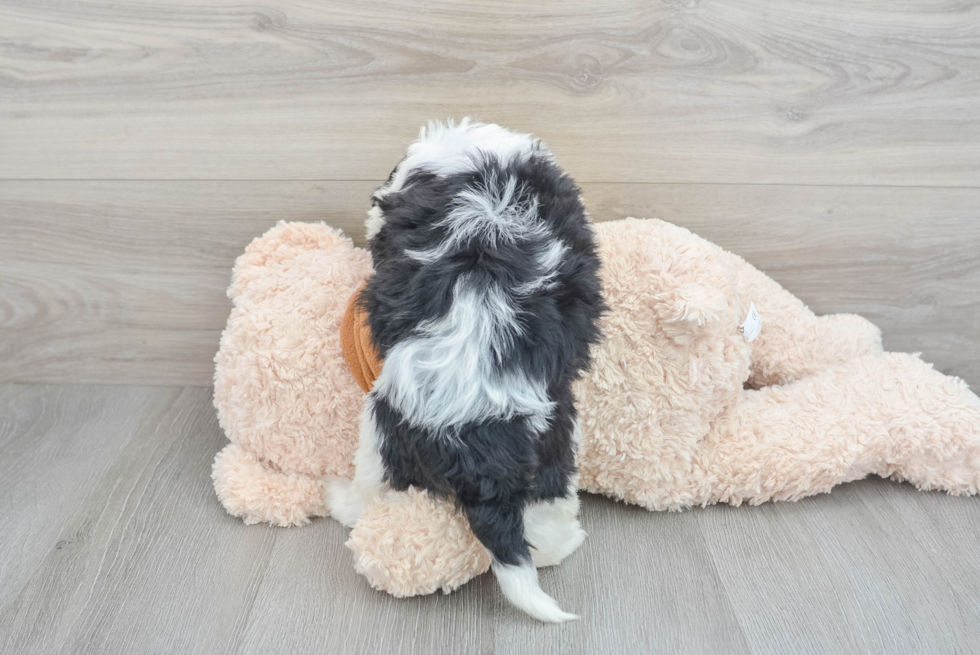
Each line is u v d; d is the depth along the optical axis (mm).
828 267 1198
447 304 724
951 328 1236
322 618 826
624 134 1106
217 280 1226
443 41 1053
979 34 1044
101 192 1158
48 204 1167
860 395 1027
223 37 1059
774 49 1056
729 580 876
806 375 1126
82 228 1186
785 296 1154
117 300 1241
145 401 1266
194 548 932
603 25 1042
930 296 1213
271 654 782
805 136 1105
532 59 1062
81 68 1079
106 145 1126
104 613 833
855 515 990
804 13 1035
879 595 856
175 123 1111
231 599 853
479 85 1079
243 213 1171
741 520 979
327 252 1056
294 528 973
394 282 748
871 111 1090
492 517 751
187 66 1075
